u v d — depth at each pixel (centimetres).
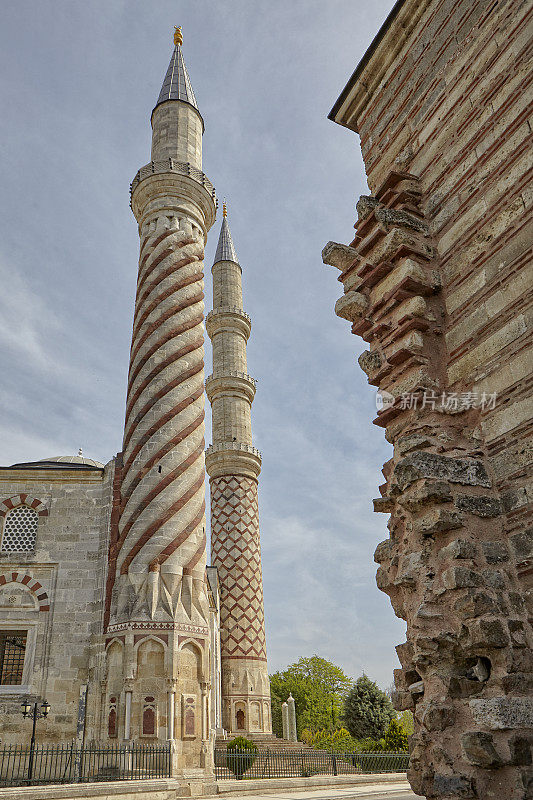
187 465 2025
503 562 532
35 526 2166
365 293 743
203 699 1780
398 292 675
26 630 2006
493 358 592
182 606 1838
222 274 4419
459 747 485
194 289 2320
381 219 698
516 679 475
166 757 1620
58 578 2078
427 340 657
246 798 1683
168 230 2381
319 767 2573
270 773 2367
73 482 2231
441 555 539
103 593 2025
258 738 2970
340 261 790
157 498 1942
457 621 511
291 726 3822
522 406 552
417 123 776
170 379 2116
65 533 2145
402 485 579
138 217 2606
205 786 1677
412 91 798
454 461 572
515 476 548
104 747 1692
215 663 2902
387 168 823
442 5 757
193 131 2703
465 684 499
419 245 695
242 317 4188
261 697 3117
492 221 625
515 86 625
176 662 1742
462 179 679
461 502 546
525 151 598
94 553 2117
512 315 580
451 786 472
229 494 3559
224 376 3891
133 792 1342
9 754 1576
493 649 489
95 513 2181
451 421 618
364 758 2734
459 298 650
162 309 2223
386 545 641
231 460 3634
